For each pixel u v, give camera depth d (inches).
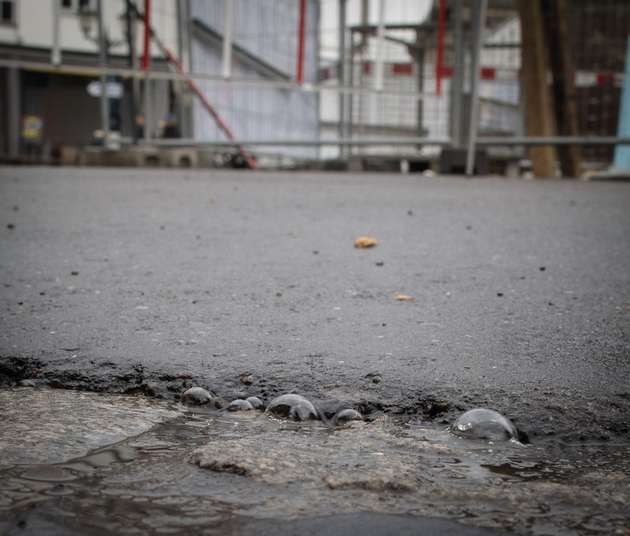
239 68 720.3
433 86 588.4
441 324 105.6
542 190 309.1
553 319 108.3
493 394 77.8
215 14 704.4
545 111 513.0
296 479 55.3
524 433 69.6
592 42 533.3
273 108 743.7
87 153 584.1
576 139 430.6
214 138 708.0
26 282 128.3
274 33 730.2
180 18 668.7
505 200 264.5
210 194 270.8
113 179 336.2
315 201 253.8
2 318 105.4
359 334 100.2
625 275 138.7
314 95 743.1
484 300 120.0
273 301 118.3
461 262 151.4
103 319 106.0
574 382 81.5
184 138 690.2
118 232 181.2
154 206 231.0
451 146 478.6
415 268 145.6
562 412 73.6
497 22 583.8
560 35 515.2
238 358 89.1
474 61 439.2
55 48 420.5
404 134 601.9
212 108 704.4
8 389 80.3
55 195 253.3
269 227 193.9
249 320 106.8
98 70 433.7
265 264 147.7
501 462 61.1
